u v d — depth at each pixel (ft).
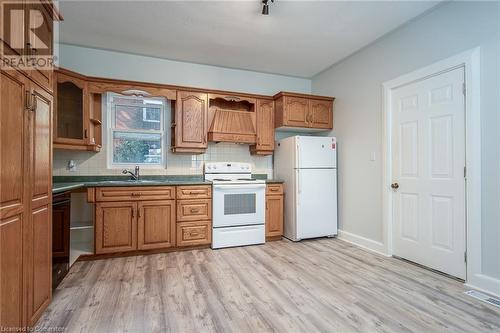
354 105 12.33
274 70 14.39
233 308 6.47
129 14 9.16
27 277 5.22
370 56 11.42
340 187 13.16
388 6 8.62
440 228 8.62
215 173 13.38
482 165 7.52
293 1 8.38
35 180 5.53
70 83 10.23
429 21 8.96
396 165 10.19
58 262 7.50
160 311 6.30
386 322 5.92
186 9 8.84
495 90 7.24
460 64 8.00
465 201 7.89
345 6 8.63
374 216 11.13
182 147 12.11
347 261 9.82
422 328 5.70
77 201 11.21
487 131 7.41
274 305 6.63
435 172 8.79
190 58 12.84
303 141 12.57
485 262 7.43
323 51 12.05
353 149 12.34
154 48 11.80
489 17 7.36
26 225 5.16
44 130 5.94
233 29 10.16
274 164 14.52
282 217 13.08
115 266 9.26
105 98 11.98
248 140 13.26
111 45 11.51
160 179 12.69
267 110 13.71
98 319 5.93
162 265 9.39
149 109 12.79
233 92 12.99
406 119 9.80
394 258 10.14
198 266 9.30
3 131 4.37
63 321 5.83
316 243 12.26
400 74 10.03
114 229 10.07
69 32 10.41
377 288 7.59
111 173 11.91
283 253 10.80
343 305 6.64
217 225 11.50
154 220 10.62
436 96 8.75
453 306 6.60
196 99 12.34
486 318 6.08
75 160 11.42
